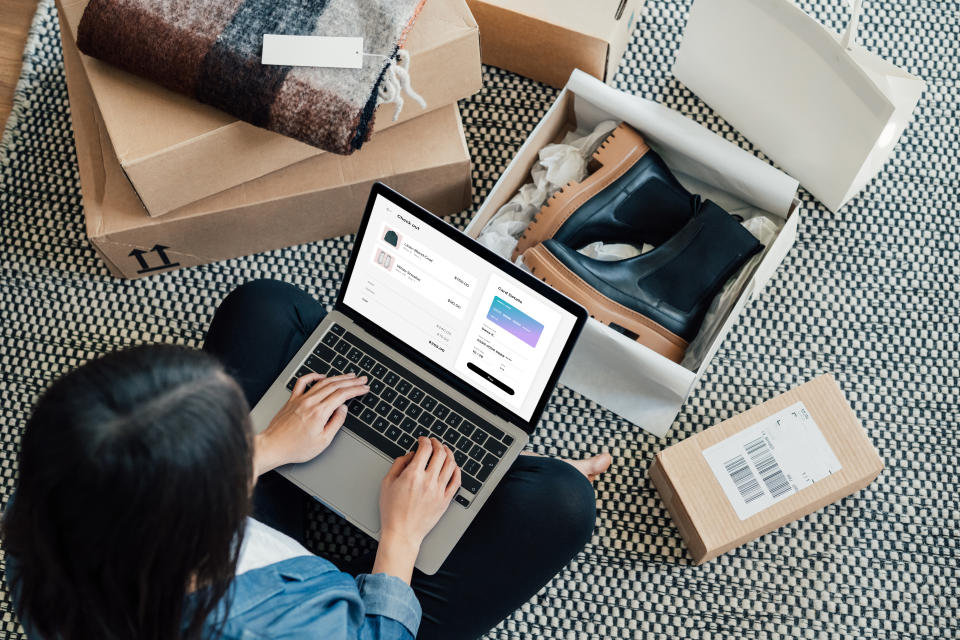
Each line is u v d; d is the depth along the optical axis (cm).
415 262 109
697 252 128
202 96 111
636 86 149
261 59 108
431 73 119
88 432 58
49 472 59
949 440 132
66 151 145
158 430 59
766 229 132
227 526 66
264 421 112
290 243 139
